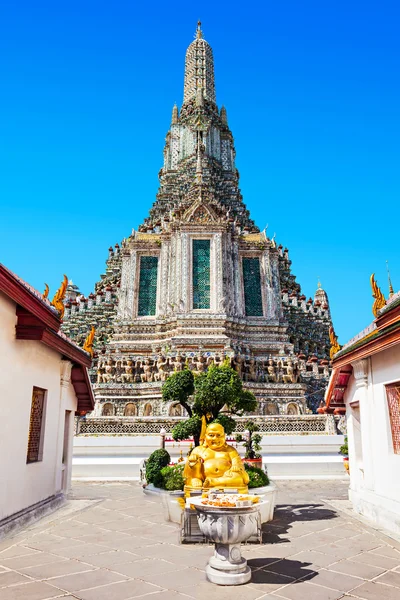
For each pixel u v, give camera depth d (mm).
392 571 7934
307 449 23000
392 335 9938
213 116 63969
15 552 8969
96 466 21531
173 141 62438
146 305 41781
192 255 41281
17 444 10688
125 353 38531
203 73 68562
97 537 10227
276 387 35469
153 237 44438
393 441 11125
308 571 7945
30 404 11484
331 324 58906
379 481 11742
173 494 11797
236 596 6773
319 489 18391
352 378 14094
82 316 51281
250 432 16234
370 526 11367
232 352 35281
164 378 34438
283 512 13250
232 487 10305
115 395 34469
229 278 41156
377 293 11789
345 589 7066
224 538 7355
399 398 10812
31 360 11578
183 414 32438
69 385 15508
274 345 39500
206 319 38625
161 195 57094
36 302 10227
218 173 58656
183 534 9766
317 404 39469
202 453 10742
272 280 42812
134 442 22688
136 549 9289
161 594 6836
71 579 7461
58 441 13852
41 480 12406
